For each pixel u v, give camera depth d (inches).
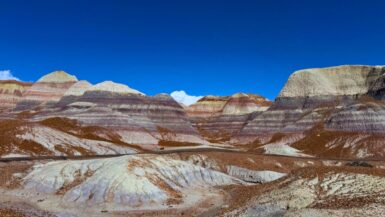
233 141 7815.0
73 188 2923.2
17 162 3865.7
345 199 1876.2
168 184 3112.7
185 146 6314.0
